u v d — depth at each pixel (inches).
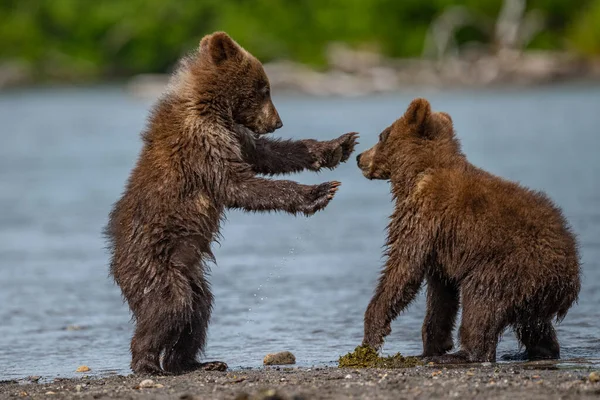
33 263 808.3
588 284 636.7
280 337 543.2
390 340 533.0
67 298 682.2
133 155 1529.3
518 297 440.5
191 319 462.9
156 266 454.9
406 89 2773.1
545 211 446.0
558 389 370.9
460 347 462.0
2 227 976.3
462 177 462.0
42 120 2214.6
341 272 717.9
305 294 651.5
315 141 510.3
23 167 1425.9
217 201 470.0
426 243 462.6
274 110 494.3
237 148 474.9
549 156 1309.1
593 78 2780.5
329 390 380.2
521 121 1829.5
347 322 573.6
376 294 476.1
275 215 1009.5
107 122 2118.6
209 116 474.0
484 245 445.7
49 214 1044.5
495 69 2802.7
